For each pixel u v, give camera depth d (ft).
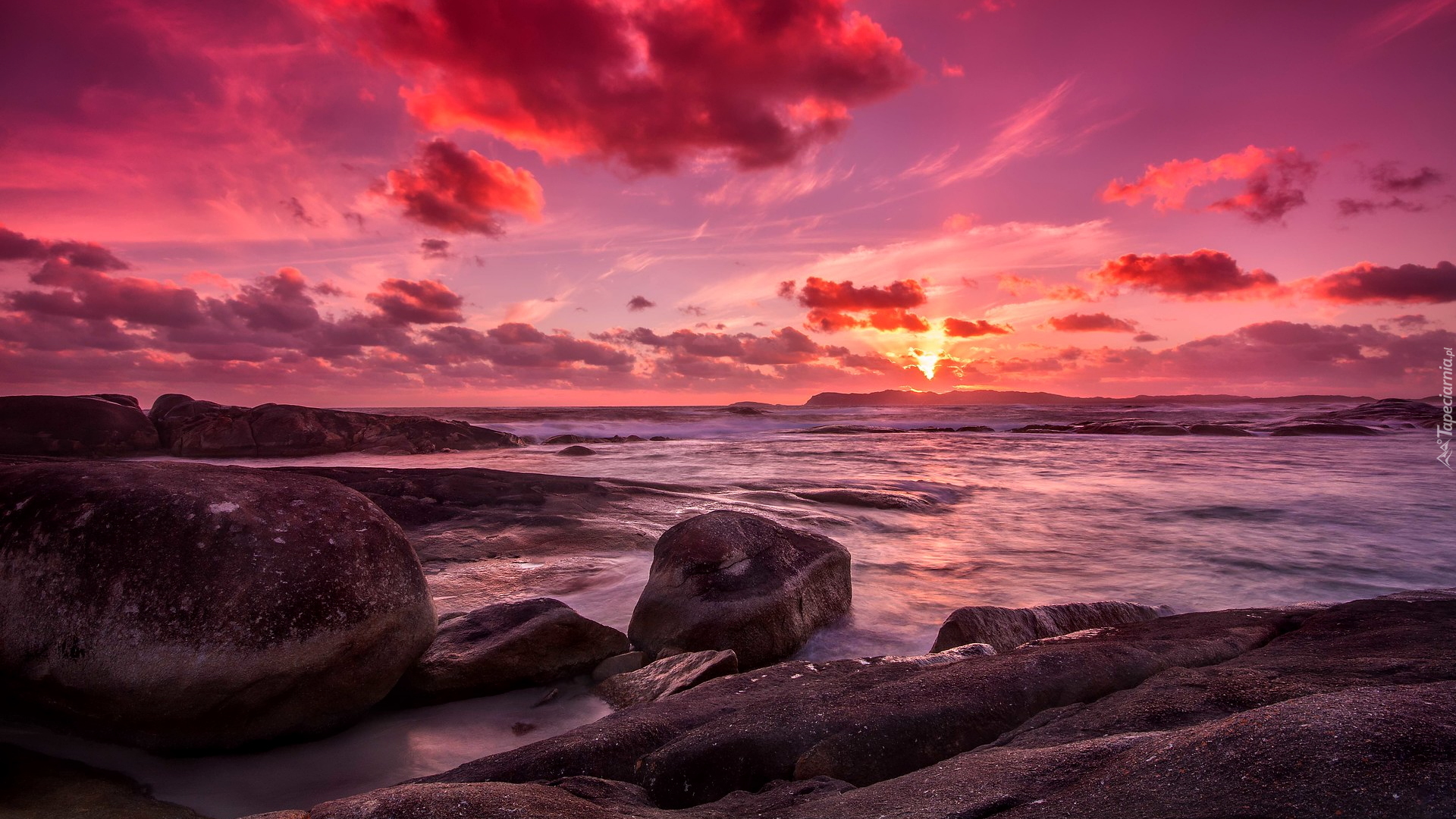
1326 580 27.55
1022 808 6.41
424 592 16.60
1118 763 6.76
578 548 29.22
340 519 15.67
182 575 13.47
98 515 13.80
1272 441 91.76
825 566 22.62
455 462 69.21
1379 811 4.90
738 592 20.24
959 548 32.53
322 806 7.15
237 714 13.60
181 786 12.58
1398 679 10.34
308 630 14.05
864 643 21.34
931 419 215.92
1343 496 46.68
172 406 81.51
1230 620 16.70
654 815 7.75
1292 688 10.01
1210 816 5.30
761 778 9.70
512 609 18.53
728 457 73.15
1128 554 31.60
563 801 7.50
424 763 13.83
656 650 19.88
